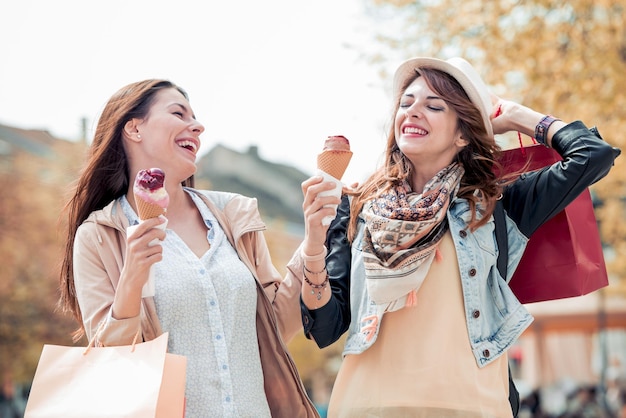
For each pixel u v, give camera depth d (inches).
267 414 136.8
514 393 140.3
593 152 135.2
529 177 141.6
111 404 117.4
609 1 406.6
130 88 145.1
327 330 136.6
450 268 134.3
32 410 119.6
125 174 145.6
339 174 129.7
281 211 1551.4
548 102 415.5
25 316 810.2
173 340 134.4
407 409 128.7
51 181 828.6
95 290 134.4
